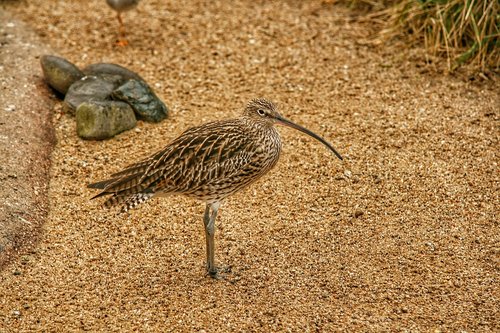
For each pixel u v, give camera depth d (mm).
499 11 16062
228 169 10906
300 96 15562
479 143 14094
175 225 12258
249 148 11133
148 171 10734
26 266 11180
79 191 12883
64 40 17297
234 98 15484
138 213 12492
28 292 10688
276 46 17219
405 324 10148
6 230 11656
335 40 17391
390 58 16719
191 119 14797
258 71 16375
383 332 9992
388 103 15305
